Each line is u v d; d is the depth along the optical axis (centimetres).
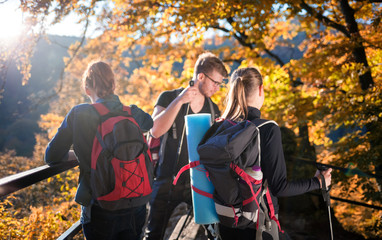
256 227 148
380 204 468
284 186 146
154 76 1012
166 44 1014
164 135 219
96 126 159
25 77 668
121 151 153
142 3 817
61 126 165
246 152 141
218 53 1054
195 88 212
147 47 1046
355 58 722
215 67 212
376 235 384
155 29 908
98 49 1095
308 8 766
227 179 139
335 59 751
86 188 159
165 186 218
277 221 154
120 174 154
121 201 157
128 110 173
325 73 737
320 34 833
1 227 264
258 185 144
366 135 568
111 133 156
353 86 679
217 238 162
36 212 296
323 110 618
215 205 148
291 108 680
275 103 754
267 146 147
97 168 154
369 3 739
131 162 157
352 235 286
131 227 170
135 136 160
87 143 158
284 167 149
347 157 561
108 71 175
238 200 141
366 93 567
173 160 219
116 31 968
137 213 175
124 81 1142
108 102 168
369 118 545
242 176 139
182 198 219
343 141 613
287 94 743
